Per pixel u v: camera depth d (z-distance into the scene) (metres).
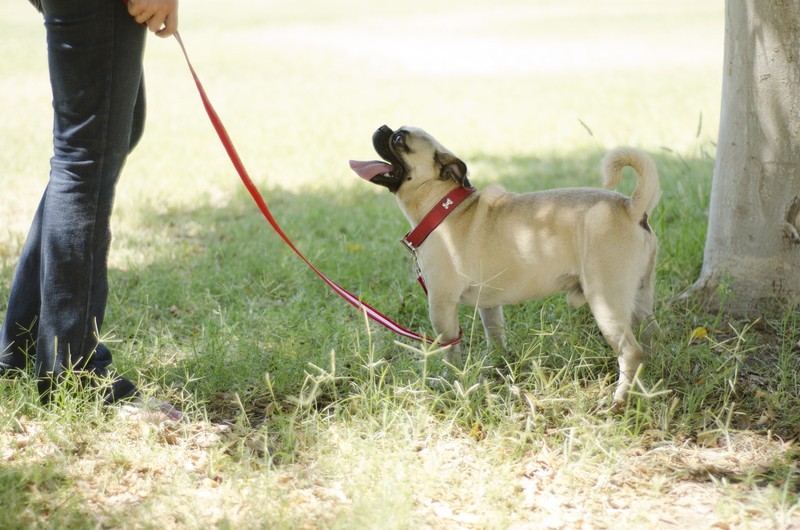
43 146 10.49
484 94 15.32
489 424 3.76
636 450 3.61
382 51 21.41
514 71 18.20
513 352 4.58
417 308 5.31
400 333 4.12
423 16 29.78
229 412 4.01
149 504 3.08
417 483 3.29
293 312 4.97
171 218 7.59
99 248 3.69
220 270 5.98
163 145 11.02
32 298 3.88
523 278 4.12
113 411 3.79
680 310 5.10
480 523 3.04
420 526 3.00
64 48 3.34
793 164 4.71
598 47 21.64
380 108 13.96
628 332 3.94
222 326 4.75
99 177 3.57
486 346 4.70
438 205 4.19
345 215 7.49
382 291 5.62
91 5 3.30
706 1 33.44
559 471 3.44
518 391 3.84
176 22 3.61
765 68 4.68
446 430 3.68
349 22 28.12
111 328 4.87
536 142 10.99
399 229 6.95
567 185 8.31
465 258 4.16
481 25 26.75
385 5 34.44
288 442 3.55
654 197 3.89
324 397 4.16
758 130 4.76
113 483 3.29
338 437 3.61
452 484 3.32
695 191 7.23
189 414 3.91
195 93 15.50
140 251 6.55
